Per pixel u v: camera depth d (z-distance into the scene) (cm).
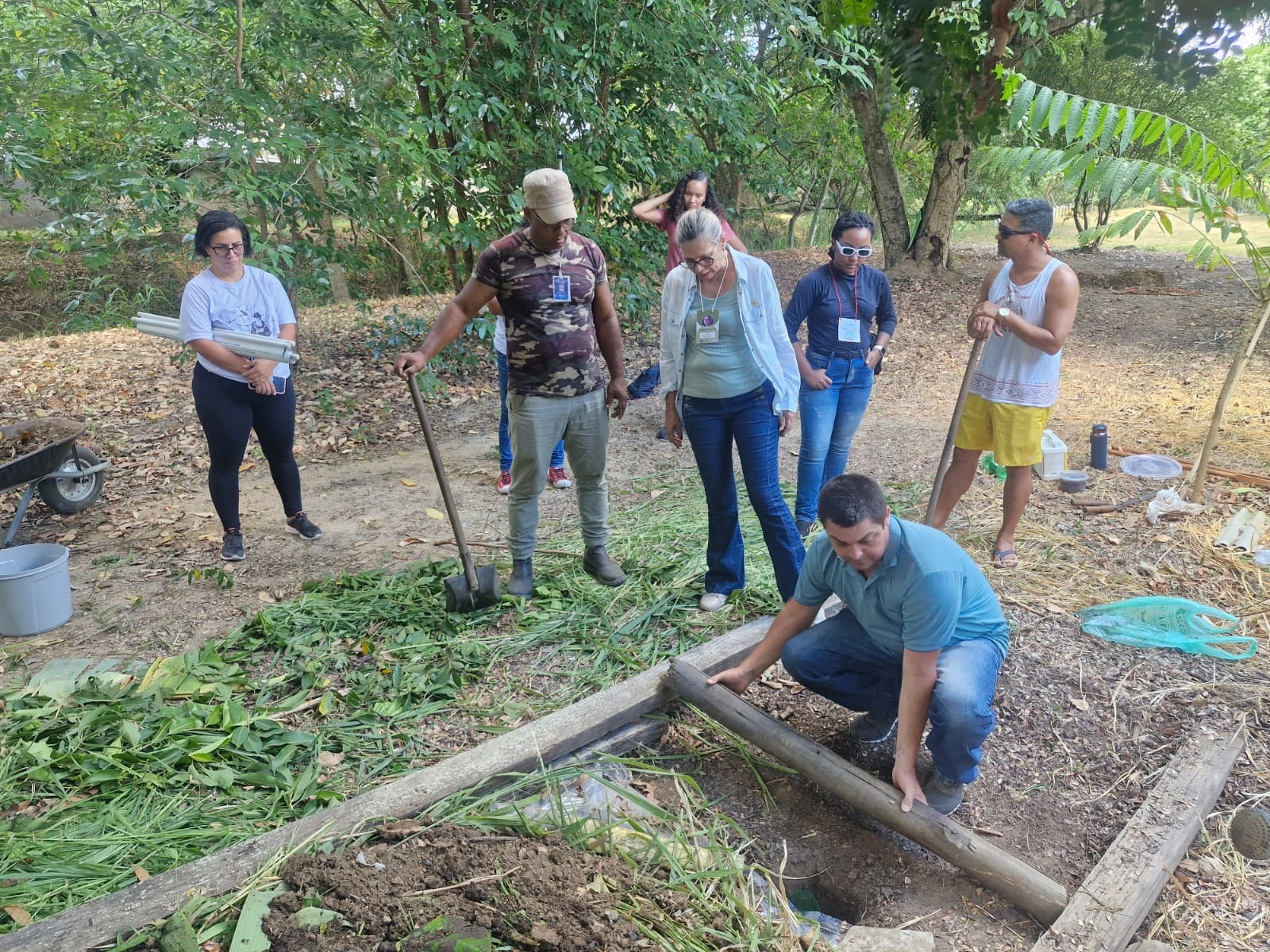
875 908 273
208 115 692
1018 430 438
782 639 326
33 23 698
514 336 407
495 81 824
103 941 240
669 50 869
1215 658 380
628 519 553
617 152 907
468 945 232
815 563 304
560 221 382
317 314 1142
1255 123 784
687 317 392
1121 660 381
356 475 664
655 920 249
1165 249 1678
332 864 261
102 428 763
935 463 634
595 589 457
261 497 621
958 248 1784
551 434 419
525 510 440
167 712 351
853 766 299
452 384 880
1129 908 247
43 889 265
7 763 321
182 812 301
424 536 543
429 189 802
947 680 279
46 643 427
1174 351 957
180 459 696
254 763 325
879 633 296
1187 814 282
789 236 1847
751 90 970
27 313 1287
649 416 791
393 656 400
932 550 272
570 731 326
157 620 447
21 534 568
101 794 310
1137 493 557
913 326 1112
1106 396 802
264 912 246
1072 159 300
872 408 799
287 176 711
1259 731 334
